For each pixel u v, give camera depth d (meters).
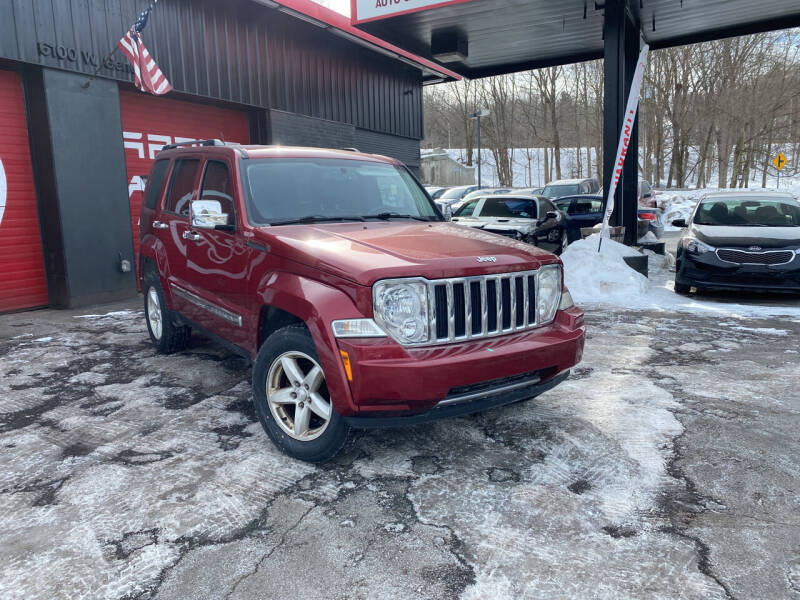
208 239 4.48
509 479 3.27
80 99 8.60
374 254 3.31
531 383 3.47
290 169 4.54
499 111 56.06
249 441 3.82
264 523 2.86
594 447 3.66
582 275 9.27
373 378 2.97
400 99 17.48
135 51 7.96
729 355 5.71
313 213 4.32
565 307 3.81
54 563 2.55
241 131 12.24
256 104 11.84
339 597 2.32
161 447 3.74
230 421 4.17
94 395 4.76
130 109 9.89
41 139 8.34
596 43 12.82
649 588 2.35
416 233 3.96
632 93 9.16
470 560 2.55
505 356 3.21
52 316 8.11
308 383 3.39
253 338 3.92
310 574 2.47
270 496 3.11
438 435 3.87
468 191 28.61
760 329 6.78
